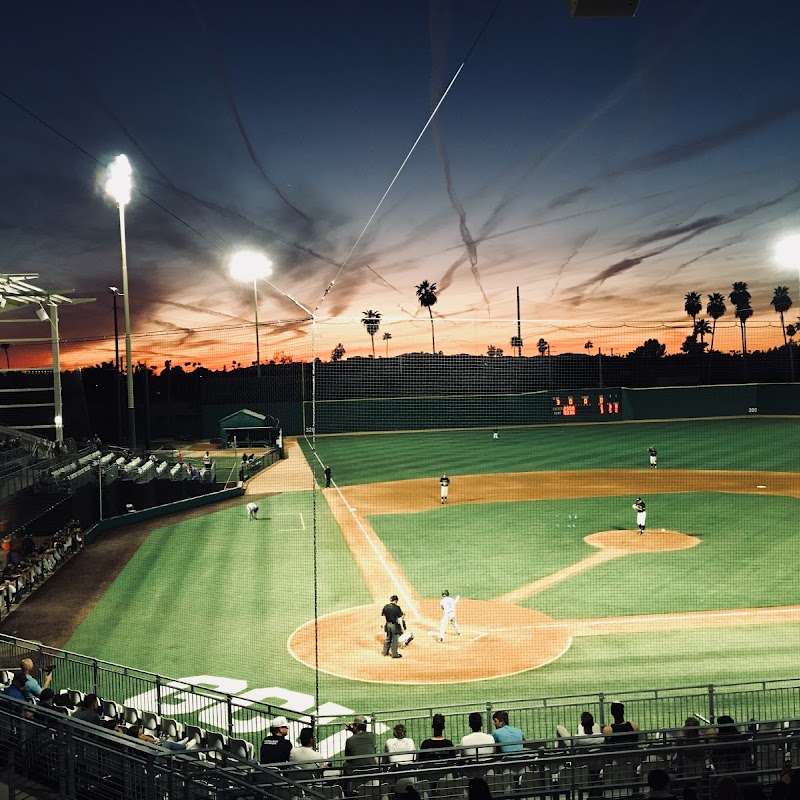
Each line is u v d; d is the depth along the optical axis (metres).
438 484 47.12
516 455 60.09
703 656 18.38
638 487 43.00
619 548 28.91
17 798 9.15
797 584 23.69
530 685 17.12
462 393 82.44
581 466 52.38
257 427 67.62
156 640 20.64
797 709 15.52
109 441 71.44
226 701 14.51
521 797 9.73
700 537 30.14
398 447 69.50
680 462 52.22
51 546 28.91
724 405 84.12
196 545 31.95
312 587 25.25
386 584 25.44
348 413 82.75
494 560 27.97
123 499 38.56
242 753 12.35
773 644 19.00
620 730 11.40
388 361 81.44
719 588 23.58
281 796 9.16
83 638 20.88
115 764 9.55
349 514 38.12
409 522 35.59
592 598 23.11
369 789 10.23
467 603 23.16
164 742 10.60
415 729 15.20
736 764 10.56
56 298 37.25
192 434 80.12
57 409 37.69
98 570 28.16
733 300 89.06
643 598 22.94
